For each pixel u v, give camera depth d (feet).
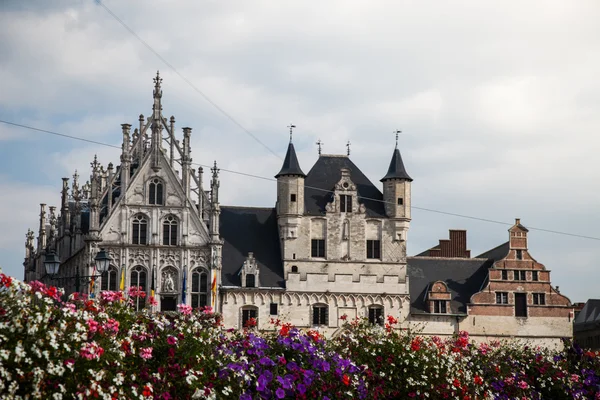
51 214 352.49
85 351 87.20
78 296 105.09
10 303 85.40
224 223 306.14
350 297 297.33
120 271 278.87
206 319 127.44
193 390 100.32
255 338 113.70
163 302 281.95
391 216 306.55
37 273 369.71
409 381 131.13
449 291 306.76
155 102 289.12
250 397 103.55
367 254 304.30
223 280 290.97
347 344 136.87
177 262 283.79
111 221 280.51
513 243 312.50
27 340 84.53
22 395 82.79
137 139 287.48
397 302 300.20
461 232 342.64
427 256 335.88
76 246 298.56
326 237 302.45
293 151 306.14
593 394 161.17
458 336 183.11
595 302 393.09
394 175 308.40
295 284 294.25
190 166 289.33
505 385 152.66
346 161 320.09
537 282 310.65
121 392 90.84
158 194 285.84
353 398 120.26
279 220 302.04
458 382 135.13
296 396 110.42
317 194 308.60
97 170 301.63
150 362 102.47
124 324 103.09
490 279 309.01
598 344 362.94
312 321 293.64
